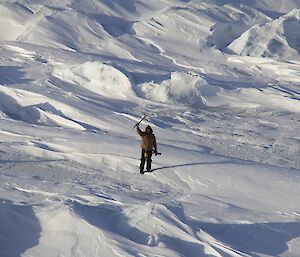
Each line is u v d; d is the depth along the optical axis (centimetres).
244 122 7588
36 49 12888
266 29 13812
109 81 9138
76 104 7694
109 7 16675
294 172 4853
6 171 5050
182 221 2981
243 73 11869
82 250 2759
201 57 13400
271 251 2991
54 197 4069
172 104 8544
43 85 9125
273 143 6475
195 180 4675
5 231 2945
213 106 8600
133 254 2673
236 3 17212
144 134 4888
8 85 8862
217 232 3166
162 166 5025
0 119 6950
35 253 2753
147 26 15350
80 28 14925
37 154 5616
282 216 3625
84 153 5403
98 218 3081
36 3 16612
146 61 12875
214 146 6288
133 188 4616
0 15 15950
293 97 8656
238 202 4075
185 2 17738
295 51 13100
